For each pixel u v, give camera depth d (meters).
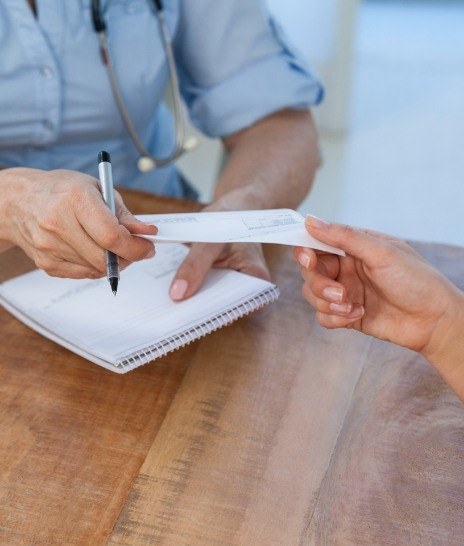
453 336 0.76
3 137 1.22
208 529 0.66
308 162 1.24
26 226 0.82
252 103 1.28
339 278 0.82
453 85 3.62
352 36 3.00
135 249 0.76
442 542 0.65
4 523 0.66
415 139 3.19
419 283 0.74
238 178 1.17
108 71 1.20
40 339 0.88
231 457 0.73
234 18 1.28
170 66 1.25
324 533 0.65
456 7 4.42
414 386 0.81
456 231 2.65
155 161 1.26
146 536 0.65
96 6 1.15
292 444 0.74
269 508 0.68
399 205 2.78
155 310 0.87
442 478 0.71
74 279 0.93
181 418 0.77
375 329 0.80
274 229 0.78
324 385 0.82
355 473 0.71
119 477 0.71
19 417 0.77
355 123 3.29
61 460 0.73
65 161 1.29
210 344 0.87
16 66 1.15
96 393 0.80
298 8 2.95
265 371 0.83
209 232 0.76
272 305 0.93
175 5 1.26
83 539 0.65
